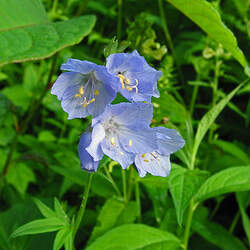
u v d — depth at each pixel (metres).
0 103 0.22
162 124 0.16
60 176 0.25
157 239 0.14
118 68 0.11
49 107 0.27
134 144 0.11
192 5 0.11
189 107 0.27
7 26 0.08
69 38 0.08
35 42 0.07
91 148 0.11
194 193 0.12
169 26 0.33
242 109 0.30
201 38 0.30
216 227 0.20
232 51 0.12
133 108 0.11
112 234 0.13
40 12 0.09
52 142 0.27
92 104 0.11
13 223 0.20
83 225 0.20
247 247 0.23
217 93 0.25
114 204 0.17
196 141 0.16
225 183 0.15
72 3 0.33
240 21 0.32
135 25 0.17
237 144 0.27
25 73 0.29
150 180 0.17
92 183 0.18
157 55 0.18
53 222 0.12
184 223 0.19
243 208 0.20
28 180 0.24
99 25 0.34
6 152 0.26
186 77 0.31
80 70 0.11
